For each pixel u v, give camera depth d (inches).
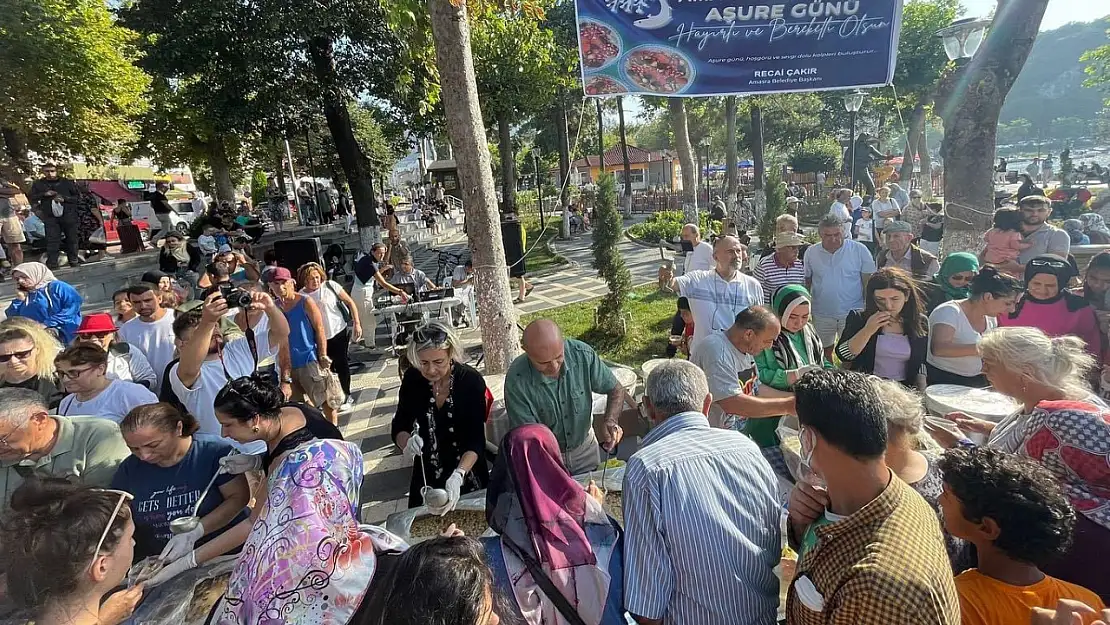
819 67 187.8
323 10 450.0
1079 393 77.4
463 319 340.5
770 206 445.1
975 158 216.5
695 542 61.3
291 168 744.3
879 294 135.3
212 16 440.8
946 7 759.7
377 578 62.5
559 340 103.7
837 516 54.8
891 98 787.4
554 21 676.7
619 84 189.3
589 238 789.2
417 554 48.8
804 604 52.9
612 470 107.3
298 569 61.2
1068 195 458.6
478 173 204.4
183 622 72.4
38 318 192.5
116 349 144.6
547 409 110.7
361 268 314.7
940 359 135.5
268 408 75.7
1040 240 179.2
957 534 59.7
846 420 50.7
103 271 437.4
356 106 1064.8
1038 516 53.4
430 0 193.0
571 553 66.3
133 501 90.8
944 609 45.1
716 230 561.3
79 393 113.4
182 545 82.5
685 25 183.6
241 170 1294.3
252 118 510.3
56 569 57.3
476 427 111.1
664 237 622.8
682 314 185.9
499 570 67.5
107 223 676.7
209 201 973.2
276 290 176.6
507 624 54.4
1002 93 209.5
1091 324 132.4
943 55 748.6
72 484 65.1
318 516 65.0
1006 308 127.0
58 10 432.5
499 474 72.1
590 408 115.3
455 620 44.2
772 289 194.5
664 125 1806.1
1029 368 77.7
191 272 360.5
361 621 48.2
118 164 917.8
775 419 121.8
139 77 530.0
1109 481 68.6
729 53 186.2
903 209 414.9
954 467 58.8
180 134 776.3
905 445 68.5
